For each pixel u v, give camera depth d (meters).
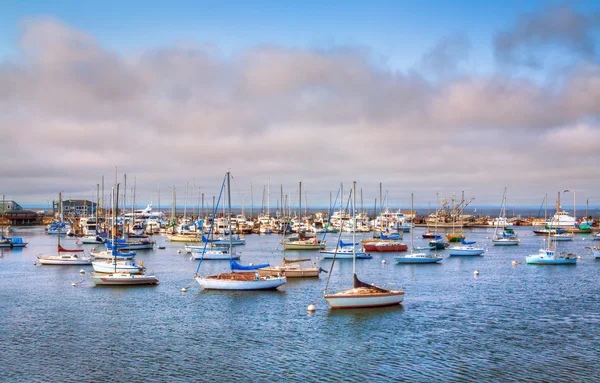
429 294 78.19
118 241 150.75
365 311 66.25
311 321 61.41
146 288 82.19
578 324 60.22
